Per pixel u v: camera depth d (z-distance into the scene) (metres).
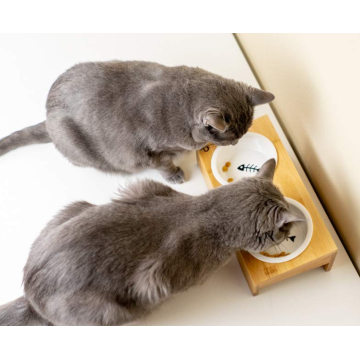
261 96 0.87
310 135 0.88
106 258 0.74
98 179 0.99
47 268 0.75
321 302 0.84
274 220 0.75
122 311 0.76
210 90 0.85
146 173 1.00
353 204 0.80
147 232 0.76
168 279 0.75
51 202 0.97
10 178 0.99
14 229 0.94
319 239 0.81
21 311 0.83
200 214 0.78
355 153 0.74
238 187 0.78
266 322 0.83
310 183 0.95
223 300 0.86
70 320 0.77
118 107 0.88
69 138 0.92
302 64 0.83
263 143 0.93
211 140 0.88
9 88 1.09
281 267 0.80
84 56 1.12
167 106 0.86
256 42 1.02
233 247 0.79
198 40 1.11
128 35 1.13
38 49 1.14
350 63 0.69
